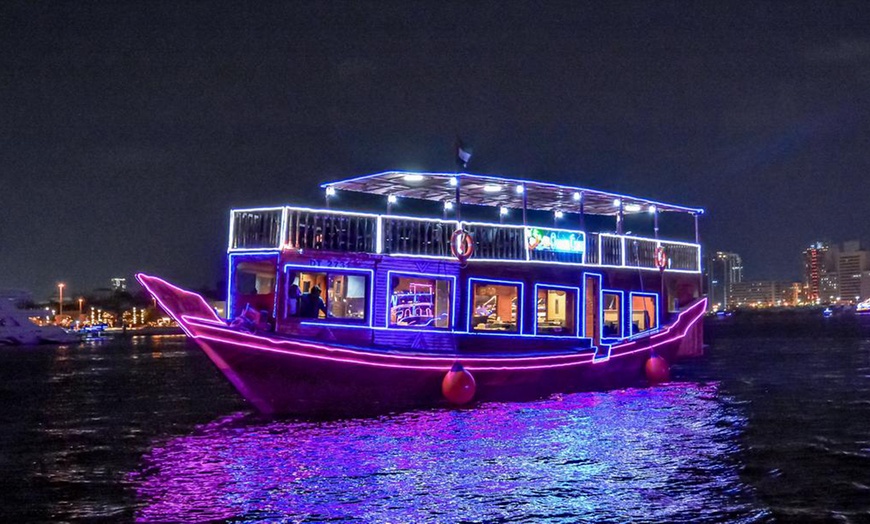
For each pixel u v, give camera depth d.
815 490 13.96
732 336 90.38
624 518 12.38
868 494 13.69
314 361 21.00
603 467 15.83
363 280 22.42
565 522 12.20
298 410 21.75
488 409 23.41
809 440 18.69
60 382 40.44
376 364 21.80
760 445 18.02
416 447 17.91
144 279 19.50
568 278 26.34
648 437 19.08
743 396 27.20
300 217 21.47
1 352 82.50
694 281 31.72
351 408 22.14
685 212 31.45
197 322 19.91
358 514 12.71
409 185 25.55
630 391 27.94
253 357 20.41
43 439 21.19
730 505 13.05
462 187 26.00
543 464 16.12
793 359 47.38
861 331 99.44
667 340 29.88
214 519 12.65
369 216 22.59
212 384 38.06
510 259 24.86
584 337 26.70
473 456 16.94
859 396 27.34
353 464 16.27
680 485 14.36
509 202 29.30
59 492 14.75
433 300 23.62
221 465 16.61
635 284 28.89
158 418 24.84
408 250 23.11
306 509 13.03
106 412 26.91
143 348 90.44
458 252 23.42
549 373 25.48
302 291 22.06
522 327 25.05
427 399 23.34
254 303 21.81
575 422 21.25
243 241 21.86
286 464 16.39
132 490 14.70
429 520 12.36
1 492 14.80
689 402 25.39
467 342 23.84
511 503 13.23
